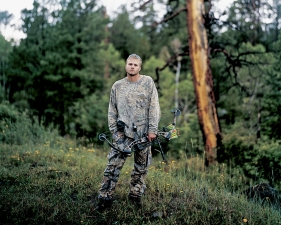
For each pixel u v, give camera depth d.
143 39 27.88
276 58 11.93
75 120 16.61
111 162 3.96
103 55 19.20
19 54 17.20
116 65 21.47
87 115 16.38
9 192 4.47
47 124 16.64
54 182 5.02
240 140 9.63
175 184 5.16
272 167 7.71
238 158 8.86
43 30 17.75
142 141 3.87
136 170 4.11
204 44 9.97
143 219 3.92
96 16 17.95
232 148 9.30
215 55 11.24
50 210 4.05
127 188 4.82
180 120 17.75
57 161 6.46
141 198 4.41
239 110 14.83
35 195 4.41
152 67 23.28
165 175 5.59
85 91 17.47
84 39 17.59
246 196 5.14
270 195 5.44
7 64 18.02
